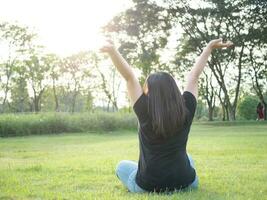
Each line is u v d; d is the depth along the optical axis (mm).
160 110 4055
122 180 4910
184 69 45250
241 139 15828
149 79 4250
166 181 4406
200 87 53062
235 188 5316
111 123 27781
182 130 4223
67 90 63844
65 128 25953
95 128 27203
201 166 7867
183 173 4410
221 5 38281
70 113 28188
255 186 5500
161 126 4047
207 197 4559
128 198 4398
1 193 5113
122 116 28891
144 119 4152
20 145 16031
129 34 40188
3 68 56031
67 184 5840
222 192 5012
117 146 14148
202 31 40312
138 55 41750
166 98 4094
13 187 5574
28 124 24281
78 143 16797
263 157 9531
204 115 79500
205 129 26922
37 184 5867
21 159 10664
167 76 4238
